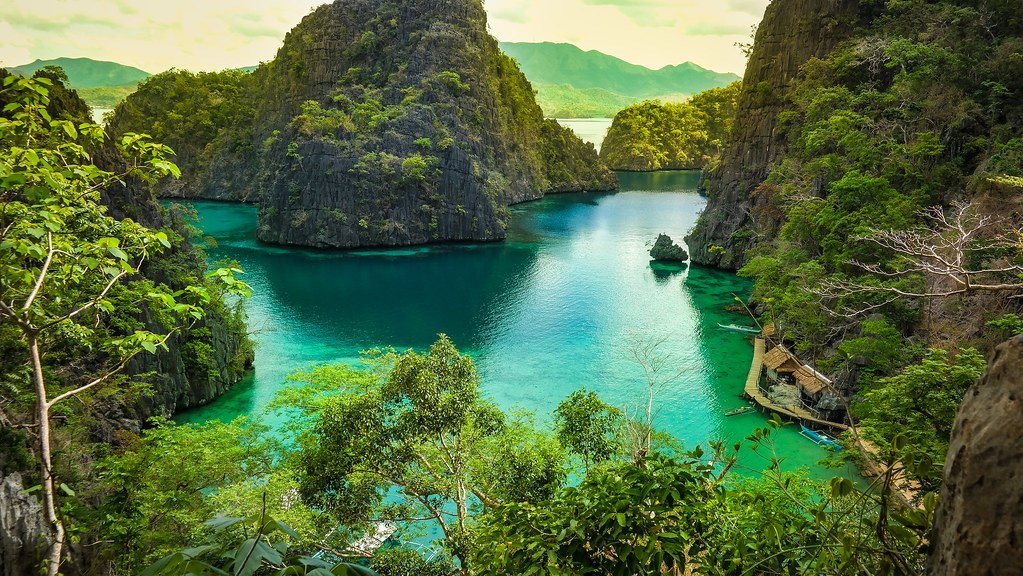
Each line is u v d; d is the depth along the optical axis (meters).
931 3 74.81
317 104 121.31
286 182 107.25
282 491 23.50
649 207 155.12
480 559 10.19
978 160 53.34
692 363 55.16
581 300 76.06
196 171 165.12
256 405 46.25
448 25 143.62
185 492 22.88
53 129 11.27
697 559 8.88
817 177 66.56
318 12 152.75
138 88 178.50
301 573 6.82
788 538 8.18
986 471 4.66
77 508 15.06
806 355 48.69
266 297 76.94
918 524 6.35
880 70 72.12
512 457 20.56
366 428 19.00
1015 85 57.75
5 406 21.47
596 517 8.54
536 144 181.88
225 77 179.88
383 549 20.39
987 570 4.52
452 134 123.94
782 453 38.75
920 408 21.17
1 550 12.95
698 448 10.41
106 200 42.34
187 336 45.25
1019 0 64.38
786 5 86.38
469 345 60.53
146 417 40.28
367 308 72.88
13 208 9.78
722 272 89.44
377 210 107.19
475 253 104.06
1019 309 31.45
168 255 46.06
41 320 12.34
